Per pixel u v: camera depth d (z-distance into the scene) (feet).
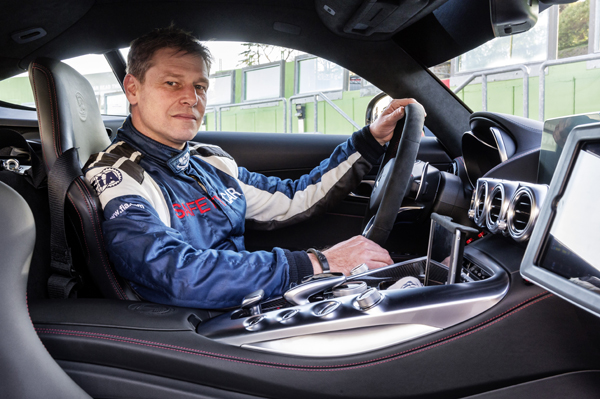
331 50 5.44
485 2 4.59
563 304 2.36
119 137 3.84
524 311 2.42
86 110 3.91
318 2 4.75
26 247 2.18
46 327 2.51
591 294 1.47
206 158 4.50
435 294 2.55
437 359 2.47
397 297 2.57
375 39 5.24
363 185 5.82
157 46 3.78
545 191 2.51
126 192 3.19
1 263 2.08
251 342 2.49
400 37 5.26
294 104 10.43
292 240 5.76
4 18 4.31
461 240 2.72
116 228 3.02
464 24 4.91
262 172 6.12
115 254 3.00
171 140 3.90
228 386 2.49
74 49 5.09
